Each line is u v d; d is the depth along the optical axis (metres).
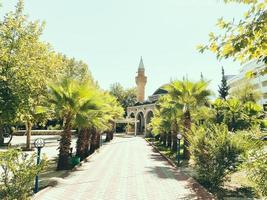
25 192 6.81
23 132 49.94
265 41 3.99
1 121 12.25
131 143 40.53
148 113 58.91
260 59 4.26
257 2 3.93
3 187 6.63
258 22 3.83
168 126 27.95
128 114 68.56
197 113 22.69
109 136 43.47
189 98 21.42
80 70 51.31
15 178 6.77
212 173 11.80
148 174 14.83
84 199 9.49
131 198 9.78
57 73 21.36
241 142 11.56
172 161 20.03
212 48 4.26
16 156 6.90
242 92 46.28
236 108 23.27
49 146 31.67
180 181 12.98
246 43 3.94
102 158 22.14
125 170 16.12
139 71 81.06
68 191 10.60
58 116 16.28
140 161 20.52
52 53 20.78
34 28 15.56
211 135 12.23
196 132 12.93
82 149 19.95
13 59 11.87
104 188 11.30
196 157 12.48
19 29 12.95
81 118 15.58
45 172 15.01
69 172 15.04
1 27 12.62
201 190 11.12
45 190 10.55
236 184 12.59
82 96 15.33
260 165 6.68
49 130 57.41
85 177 13.68
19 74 11.84
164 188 11.45
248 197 10.29
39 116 24.17
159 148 31.02
